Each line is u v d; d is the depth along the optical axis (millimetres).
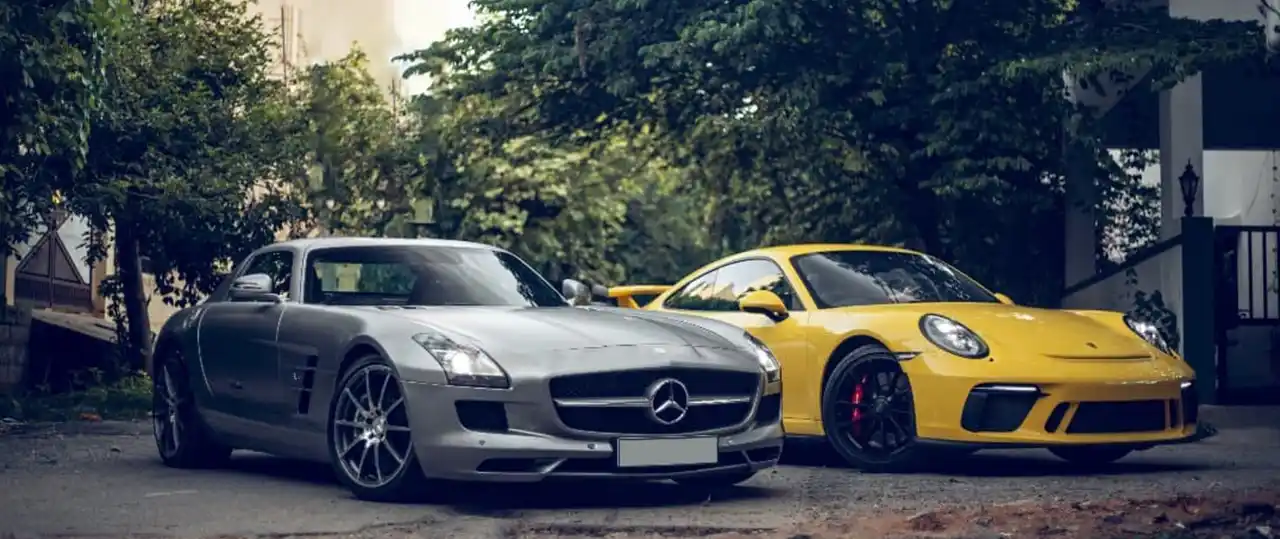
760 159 17828
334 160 20250
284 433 7656
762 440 7059
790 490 7562
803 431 8953
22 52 10953
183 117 16234
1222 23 14711
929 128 14508
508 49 17562
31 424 12453
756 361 7141
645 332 7047
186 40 17188
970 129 14023
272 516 6469
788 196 18203
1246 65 14625
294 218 17922
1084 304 15703
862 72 14672
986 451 10070
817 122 14664
